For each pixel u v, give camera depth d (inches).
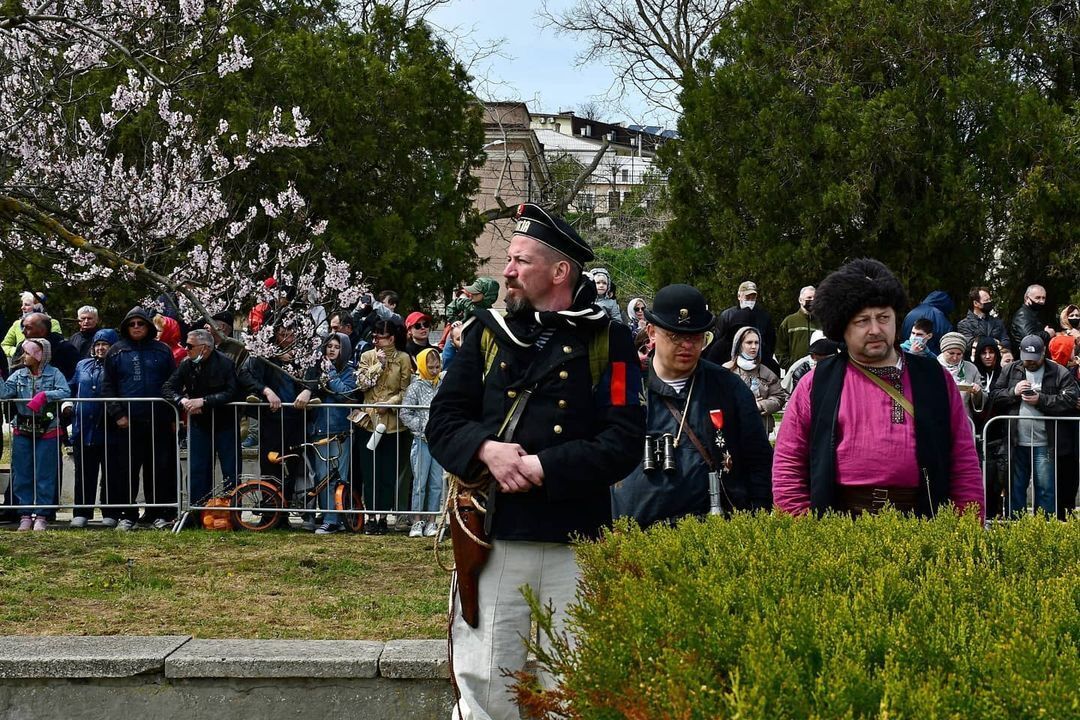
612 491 192.7
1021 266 815.7
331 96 853.8
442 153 945.5
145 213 501.4
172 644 216.4
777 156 843.4
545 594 157.5
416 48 965.8
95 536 368.8
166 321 477.4
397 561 334.3
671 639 93.3
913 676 82.7
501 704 157.9
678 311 191.5
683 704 81.6
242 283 549.6
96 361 405.1
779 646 87.6
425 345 469.1
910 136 811.4
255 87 834.2
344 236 858.8
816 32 873.5
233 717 208.2
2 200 343.3
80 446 394.0
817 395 178.1
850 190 804.0
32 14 375.9
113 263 352.8
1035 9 874.1
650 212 1560.0
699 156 876.0
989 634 89.0
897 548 122.4
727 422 193.3
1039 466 392.8
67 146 531.2
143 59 500.7
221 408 390.6
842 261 839.7
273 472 393.1
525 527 155.5
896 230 818.8
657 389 194.2
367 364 395.2
